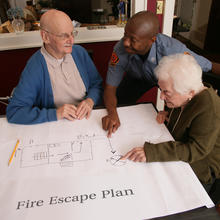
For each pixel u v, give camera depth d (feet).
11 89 7.41
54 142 3.21
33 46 6.55
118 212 2.25
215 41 13.44
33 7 10.24
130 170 2.72
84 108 3.84
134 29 3.27
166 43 3.86
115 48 4.27
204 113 2.94
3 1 11.71
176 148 2.88
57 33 3.48
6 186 2.55
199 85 2.96
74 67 4.25
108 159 2.89
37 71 3.88
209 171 3.36
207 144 2.90
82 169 2.76
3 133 3.42
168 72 2.91
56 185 2.55
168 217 2.20
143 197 2.39
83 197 2.41
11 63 6.92
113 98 4.19
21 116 3.63
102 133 3.37
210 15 13.10
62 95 4.33
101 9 9.80
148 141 3.19
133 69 4.53
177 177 2.63
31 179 2.64
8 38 6.32
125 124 3.56
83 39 6.74
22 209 2.30
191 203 2.32
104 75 7.82
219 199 3.51
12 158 2.94
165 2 6.20
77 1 9.70
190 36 16.01
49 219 2.21
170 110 3.78
